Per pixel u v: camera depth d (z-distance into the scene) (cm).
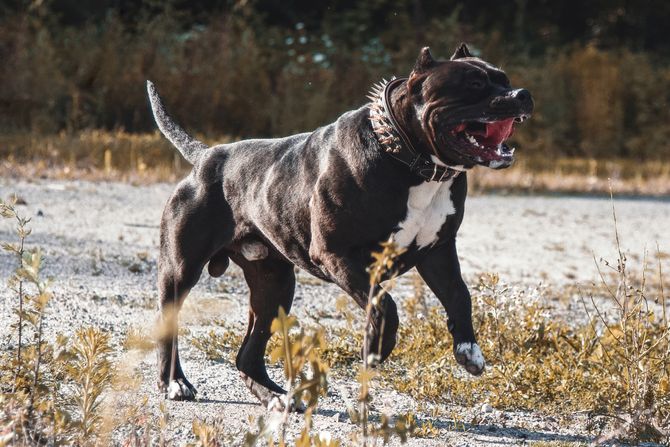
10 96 2606
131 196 1848
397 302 1073
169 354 727
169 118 826
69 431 562
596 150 3188
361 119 666
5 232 1351
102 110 2722
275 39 3123
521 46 3672
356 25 3375
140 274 1162
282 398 701
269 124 2850
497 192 2258
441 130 635
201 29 3012
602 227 1814
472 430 668
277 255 739
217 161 752
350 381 783
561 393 733
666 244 1645
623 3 4081
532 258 1447
